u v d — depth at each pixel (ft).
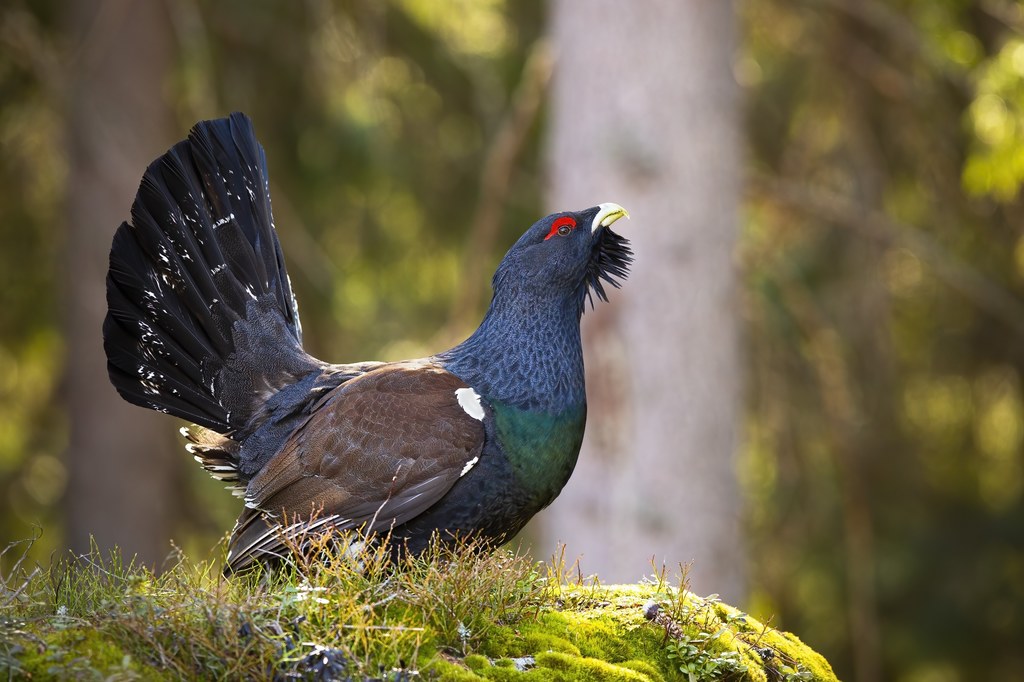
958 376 61.52
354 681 15.85
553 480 21.17
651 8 39.83
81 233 53.57
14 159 54.90
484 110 53.21
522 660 17.19
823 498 58.59
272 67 52.85
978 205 51.67
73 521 54.70
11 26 49.14
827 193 52.80
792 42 51.52
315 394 22.09
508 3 53.78
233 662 15.71
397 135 53.67
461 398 20.62
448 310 59.00
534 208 54.03
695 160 40.01
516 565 18.98
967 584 60.85
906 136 51.11
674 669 18.08
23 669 14.79
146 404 22.84
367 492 20.17
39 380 62.03
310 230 56.18
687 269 39.81
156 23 54.34
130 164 53.11
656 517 38.86
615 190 39.83
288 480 20.62
